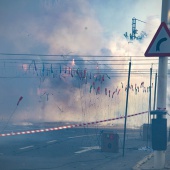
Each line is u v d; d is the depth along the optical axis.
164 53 8.81
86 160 11.55
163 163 9.11
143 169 9.36
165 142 8.93
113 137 13.48
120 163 10.97
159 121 8.94
